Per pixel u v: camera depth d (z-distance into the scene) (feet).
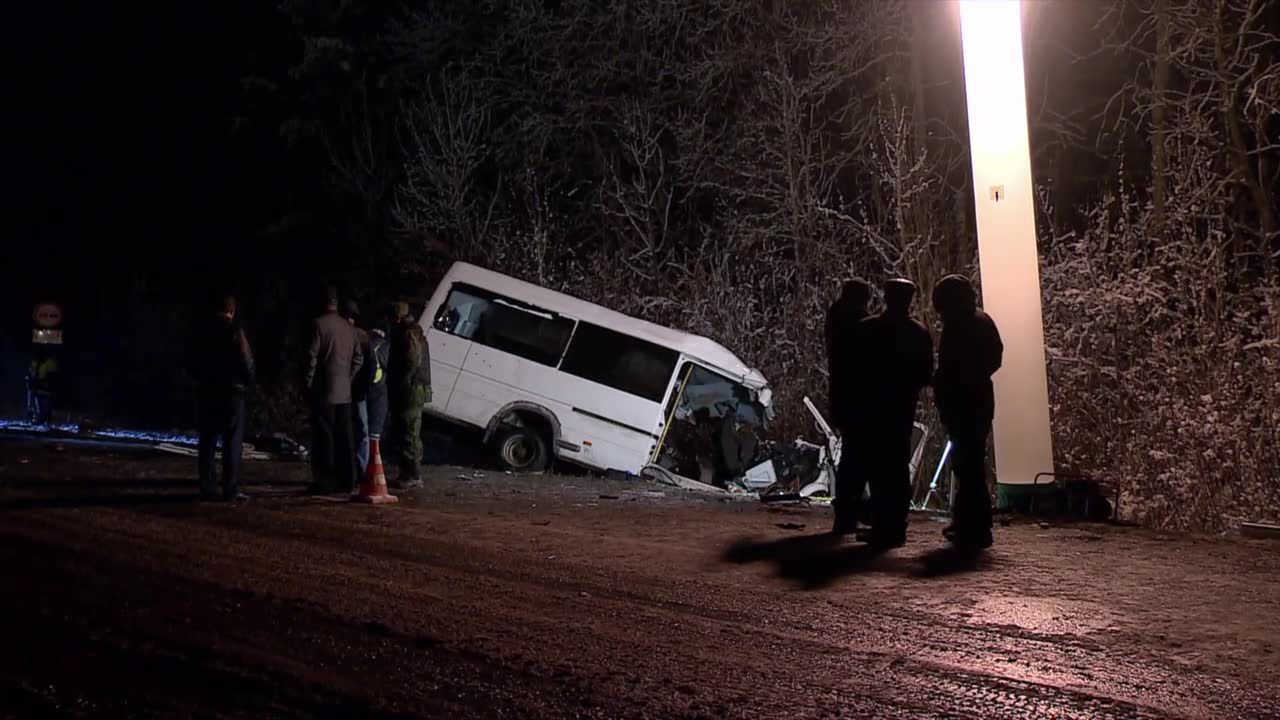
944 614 25.75
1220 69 62.85
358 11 103.96
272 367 95.91
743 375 57.41
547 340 57.62
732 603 26.68
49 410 83.76
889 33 77.82
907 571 30.25
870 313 65.67
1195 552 33.17
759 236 74.38
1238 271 55.06
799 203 73.56
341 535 34.99
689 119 84.69
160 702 19.80
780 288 73.15
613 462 56.39
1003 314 40.42
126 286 123.85
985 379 33.81
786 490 54.34
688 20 86.07
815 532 36.37
